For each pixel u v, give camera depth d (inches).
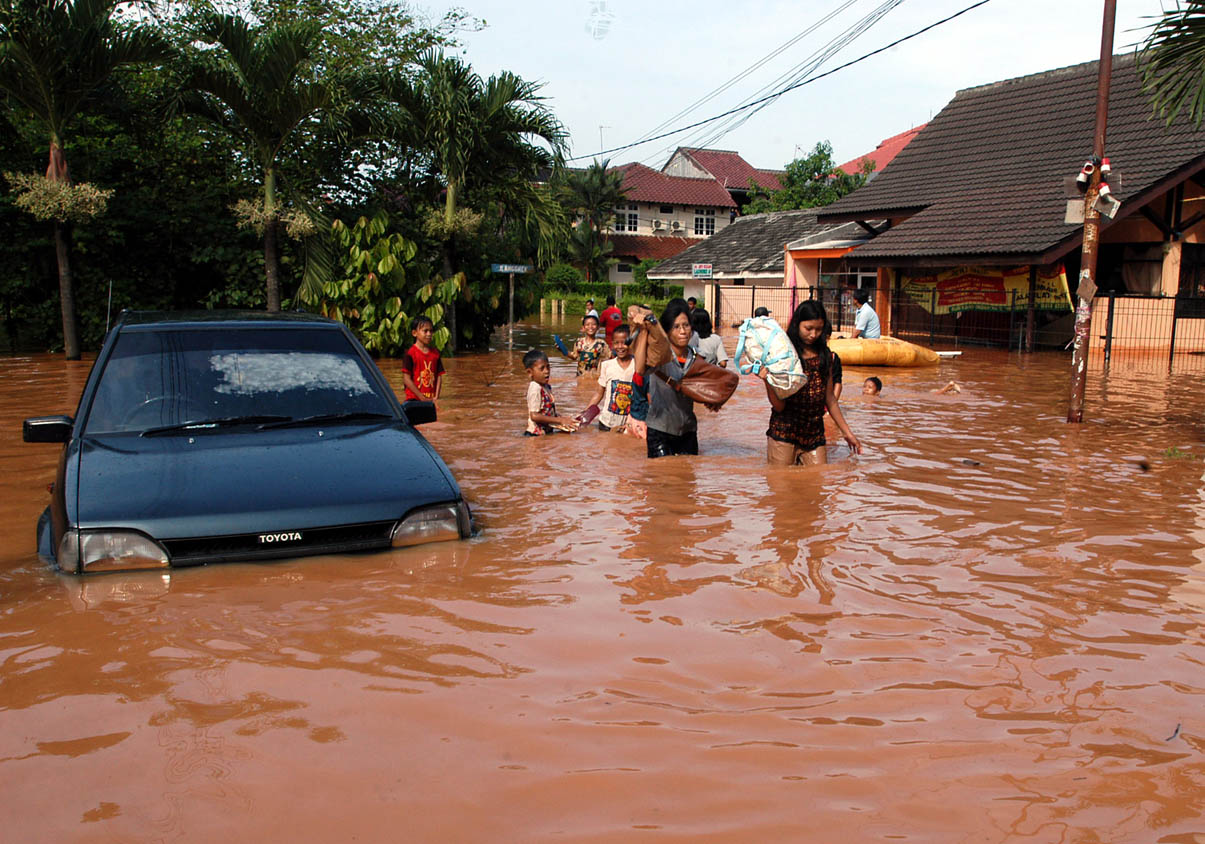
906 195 1007.0
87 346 697.0
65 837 79.6
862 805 86.0
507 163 770.8
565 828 81.6
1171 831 82.3
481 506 203.2
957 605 140.6
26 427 172.9
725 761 93.7
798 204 1926.7
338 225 684.7
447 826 81.7
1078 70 1000.9
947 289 931.3
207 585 140.4
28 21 552.4
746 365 249.0
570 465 257.3
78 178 685.3
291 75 637.9
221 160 766.5
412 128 716.7
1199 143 761.0
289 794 86.5
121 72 703.1
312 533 151.3
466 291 748.0
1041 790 89.0
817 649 122.7
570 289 2094.0
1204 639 128.4
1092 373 599.2
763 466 253.9
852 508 202.1
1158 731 101.4
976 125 1050.7
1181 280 839.7
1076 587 149.8
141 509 146.7
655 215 2271.2
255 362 195.5
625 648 122.0
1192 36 334.6
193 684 109.1
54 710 102.5
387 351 696.4
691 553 165.3
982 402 435.8
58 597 135.7
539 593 142.3
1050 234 771.4
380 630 126.0
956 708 106.4
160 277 726.5
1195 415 386.3
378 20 957.8
